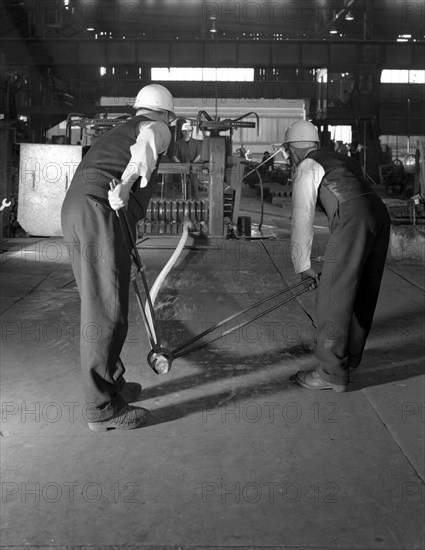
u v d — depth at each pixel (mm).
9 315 5176
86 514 2400
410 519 2375
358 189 3418
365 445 2982
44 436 3057
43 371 3916
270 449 2941
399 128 31625
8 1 28438
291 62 27047
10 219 9695
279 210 16266
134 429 3145
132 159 2930
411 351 4363
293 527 2320
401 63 27125
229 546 2207
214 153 8969
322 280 3484
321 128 28625
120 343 3051
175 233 9281
